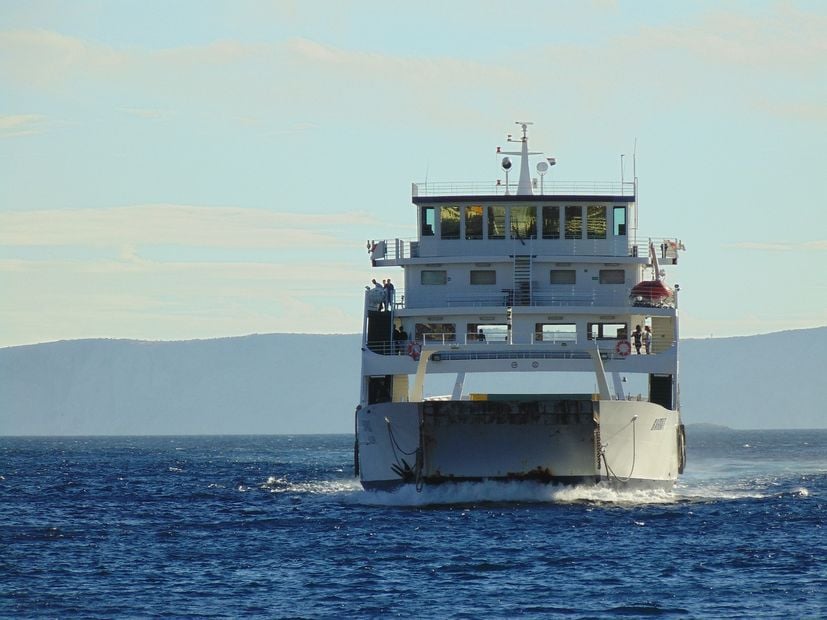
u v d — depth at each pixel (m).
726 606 168.25
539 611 166.00
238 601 172.88
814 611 165.12
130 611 167.38
